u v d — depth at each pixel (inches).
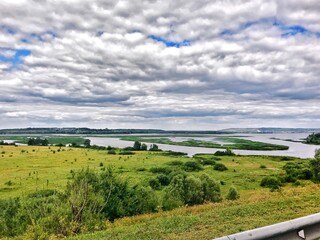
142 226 448.1
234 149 7815.0
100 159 5354.3
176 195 1696.6
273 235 146.7
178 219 464.8
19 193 2527.1
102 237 420.8
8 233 768.9
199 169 3966.5
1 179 3437.5
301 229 166.4
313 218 174.4
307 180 2886.3
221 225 408.8
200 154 6190.9
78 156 5871.1
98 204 701.9
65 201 687.1
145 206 1107.9
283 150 7529.5
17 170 4195.4
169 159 5152.6
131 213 1026.1
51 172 3971.5
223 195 2352.4
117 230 451.2
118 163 4667.8
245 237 134.6
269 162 4753.9
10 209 844.0
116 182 1024.9
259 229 143.6
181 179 1830.7
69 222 598.9
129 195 1061.1
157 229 414.0
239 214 463.5
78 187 701.3
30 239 546.9
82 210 647.1
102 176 1021.2
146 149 7583.7
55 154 6225.4
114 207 975.6
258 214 458.0
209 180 1953.7
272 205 507.8
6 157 5689.0
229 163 4633.4
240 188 2731.3
